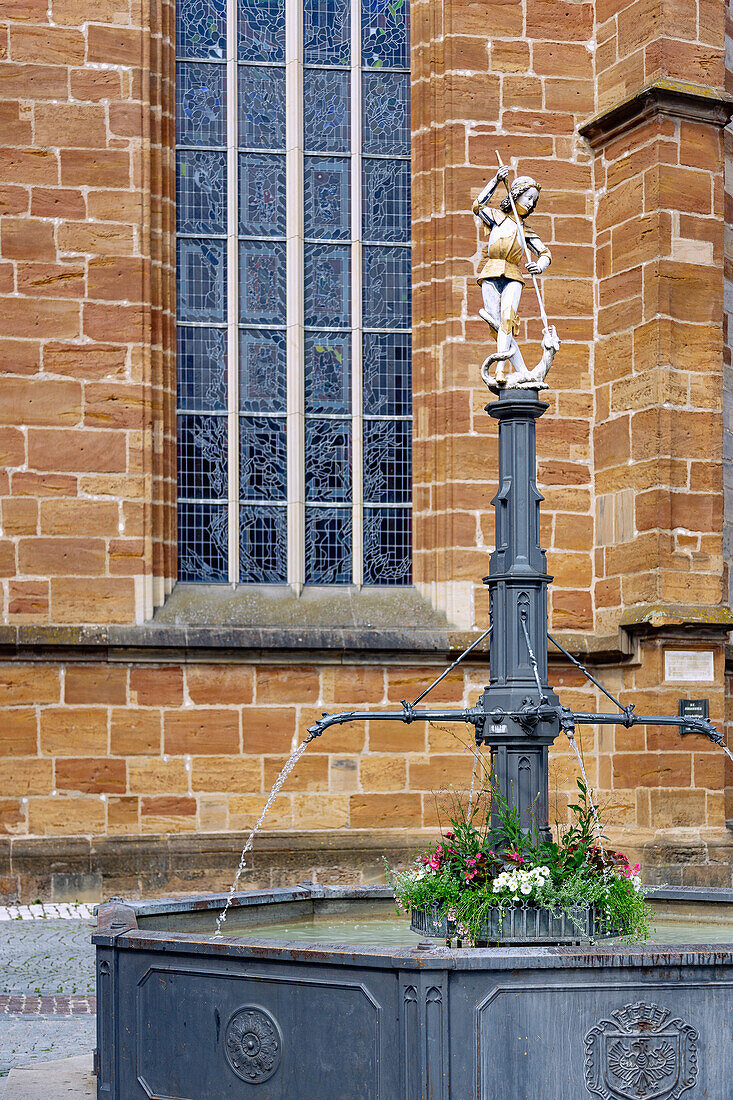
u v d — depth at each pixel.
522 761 7.50
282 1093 6.02
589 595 17.20
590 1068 5.76
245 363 17.52
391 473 17.75
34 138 16.23
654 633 16.05
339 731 16.44
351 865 16.20
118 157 16.44
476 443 17.12
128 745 15.94
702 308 16.58
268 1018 6.09
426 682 16.70
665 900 8.84
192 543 17.16
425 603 17.20
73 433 16.12
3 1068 8.12
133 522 16.20
